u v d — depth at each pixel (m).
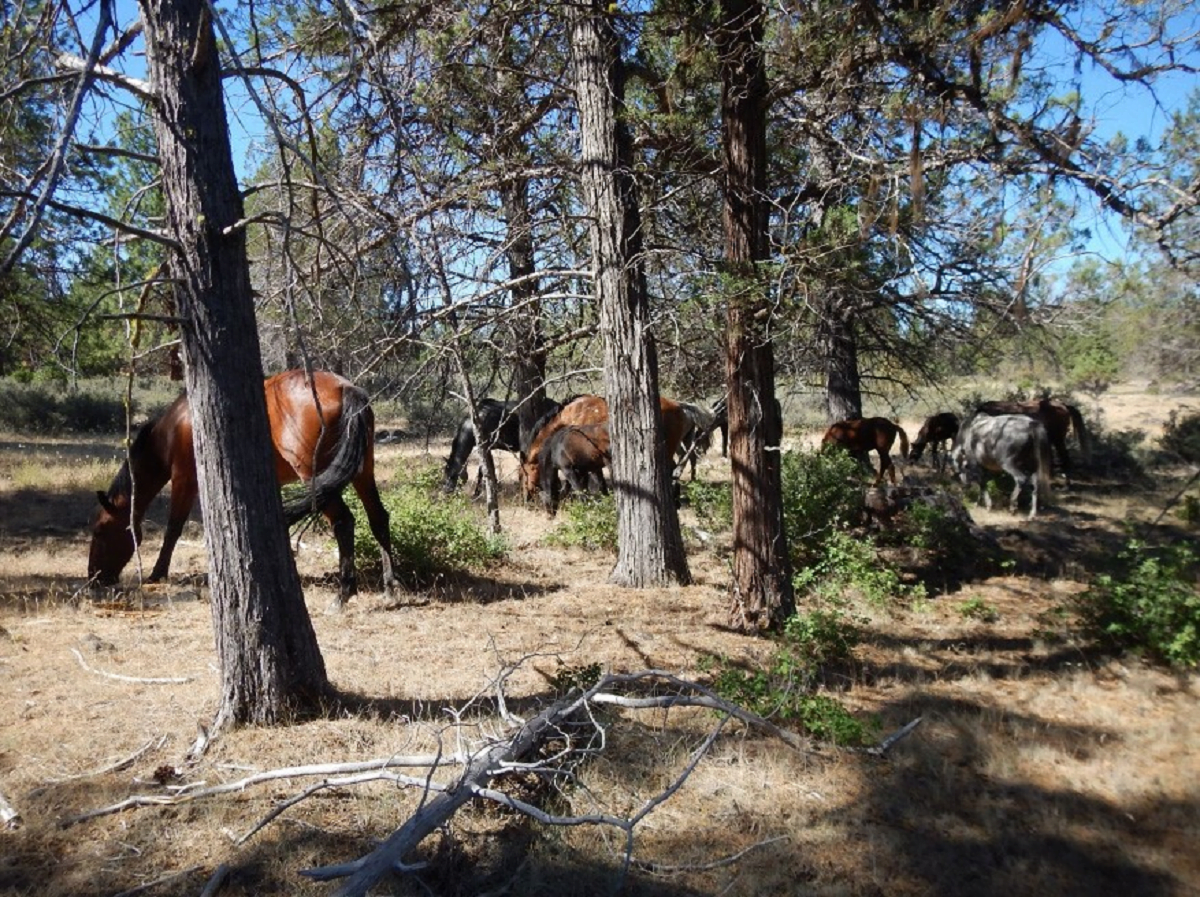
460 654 6.72
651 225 9.20
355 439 6.76
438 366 9.83
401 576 9.01
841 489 10.86
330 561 9.71
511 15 7.80
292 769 4.34
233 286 4.74
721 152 7.94
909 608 8.95
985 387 27.08
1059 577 10.29
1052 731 5.71
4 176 4.03
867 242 6.82
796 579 8.84
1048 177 5.52
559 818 3.82
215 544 4.95
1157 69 5.12
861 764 5.12
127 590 8.24
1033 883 3.98
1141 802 4.77
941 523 10.71
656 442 9.07
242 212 4.79
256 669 5.04
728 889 3.85
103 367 17.75
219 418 4.81
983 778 5.02
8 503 12.81
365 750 4.82
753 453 7.48
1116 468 18.11
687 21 6.81
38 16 4.30
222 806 4.29
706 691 5.16
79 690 5.71
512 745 4.36
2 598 7.82
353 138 7.70
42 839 4.01
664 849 4.18
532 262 10.27
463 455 14.91
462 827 4.20
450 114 8.41
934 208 7.39
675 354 10.77
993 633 8.16
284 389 7.85
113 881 3.73
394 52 7.52
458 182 8.38
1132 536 9.67
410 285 5.63
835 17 6.01
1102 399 30.44
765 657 6.87
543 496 13.52
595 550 11.19
